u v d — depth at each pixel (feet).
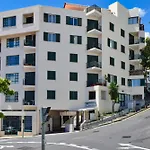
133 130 112.27
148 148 77.97
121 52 195.83
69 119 165.99
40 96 161.17
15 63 169.07
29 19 170.40
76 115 166.09
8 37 172.04
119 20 196.75
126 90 194.39
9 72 169.17
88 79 172.35
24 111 158.92
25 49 166.81
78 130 146.30
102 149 78.95
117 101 172.24
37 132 155.94
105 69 177.27
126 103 189.26
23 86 163.63
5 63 170.91
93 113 161.38
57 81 165.17
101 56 176.45
